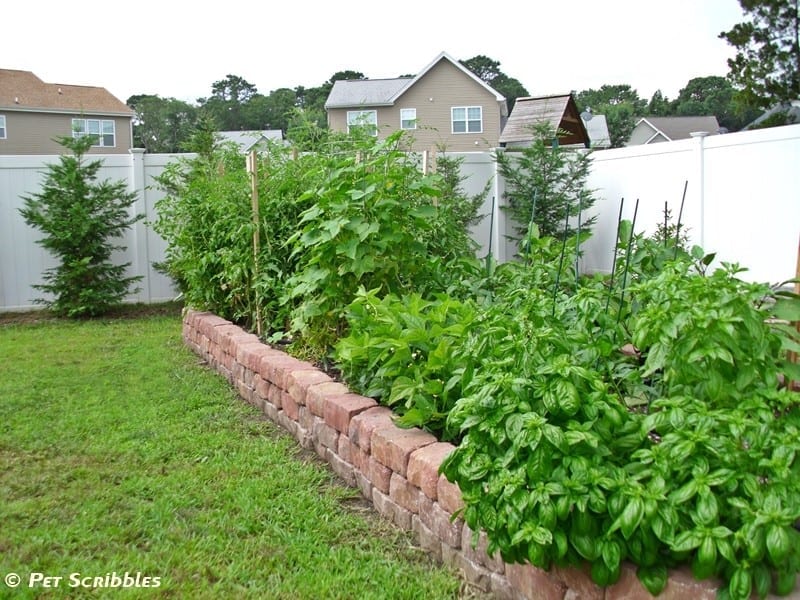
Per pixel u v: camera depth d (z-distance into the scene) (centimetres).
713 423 164
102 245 748
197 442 332
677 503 155
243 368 419
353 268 345
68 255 727
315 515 254
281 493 273
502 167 850
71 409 387
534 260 378
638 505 154
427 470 228
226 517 251
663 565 159
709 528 148
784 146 614
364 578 211
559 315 271
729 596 147
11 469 298
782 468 153
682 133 3141
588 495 160
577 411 179
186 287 694
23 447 325
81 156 746
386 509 255
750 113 3391
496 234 873
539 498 162
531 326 221
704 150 693
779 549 141
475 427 188
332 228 338
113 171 790
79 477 289
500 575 198
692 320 181
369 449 266
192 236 566
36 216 716
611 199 827
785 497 150
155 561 221
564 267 352
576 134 1386
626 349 323
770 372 185
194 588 206
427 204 405
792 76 1644
